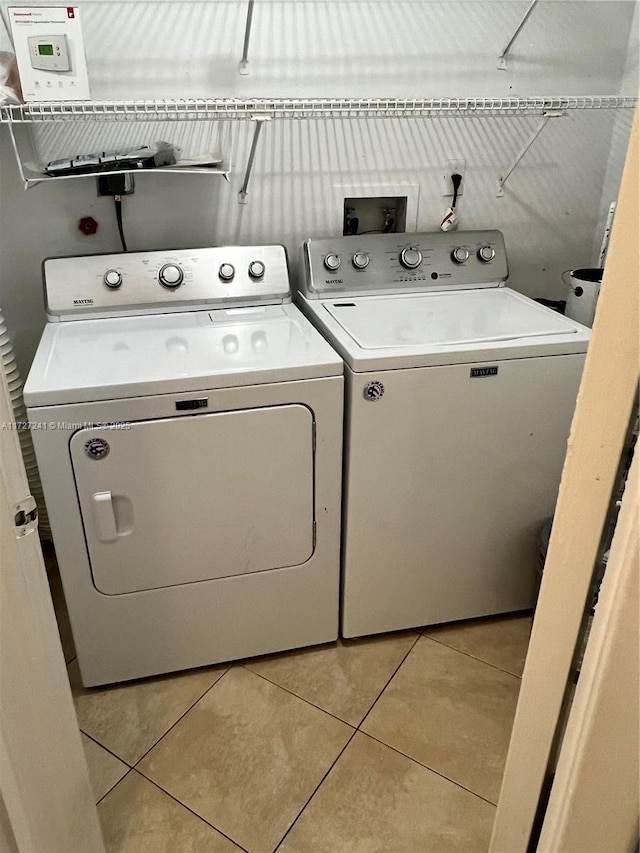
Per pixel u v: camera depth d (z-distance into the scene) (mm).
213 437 1519
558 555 763
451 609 1934
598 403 664
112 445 1462
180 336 1696
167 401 1455
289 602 1779
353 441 1623
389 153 2070
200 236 2045
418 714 1691
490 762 1569
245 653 1814
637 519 589
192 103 1707
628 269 604
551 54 2084
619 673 647
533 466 1790
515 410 1702
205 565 1658
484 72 2055
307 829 1426
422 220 2191
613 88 2182
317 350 1600
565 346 1665
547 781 896
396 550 1792
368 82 1982
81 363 1519
